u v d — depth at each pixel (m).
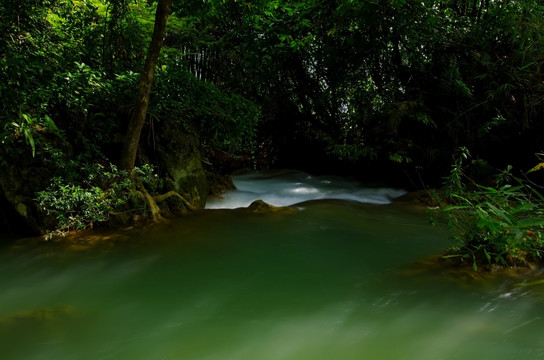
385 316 2.26
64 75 4.28
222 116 5.88
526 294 2.41
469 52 6.87
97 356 1.91
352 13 6.38
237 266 3.22
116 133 5.02
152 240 3.93
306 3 6.63
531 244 2.85
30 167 4.12
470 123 7.05
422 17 6.76
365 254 3.48
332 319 2.25
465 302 2.36
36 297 2.67
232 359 1.86
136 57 5.82
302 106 9.25
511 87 6.51
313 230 4.34
